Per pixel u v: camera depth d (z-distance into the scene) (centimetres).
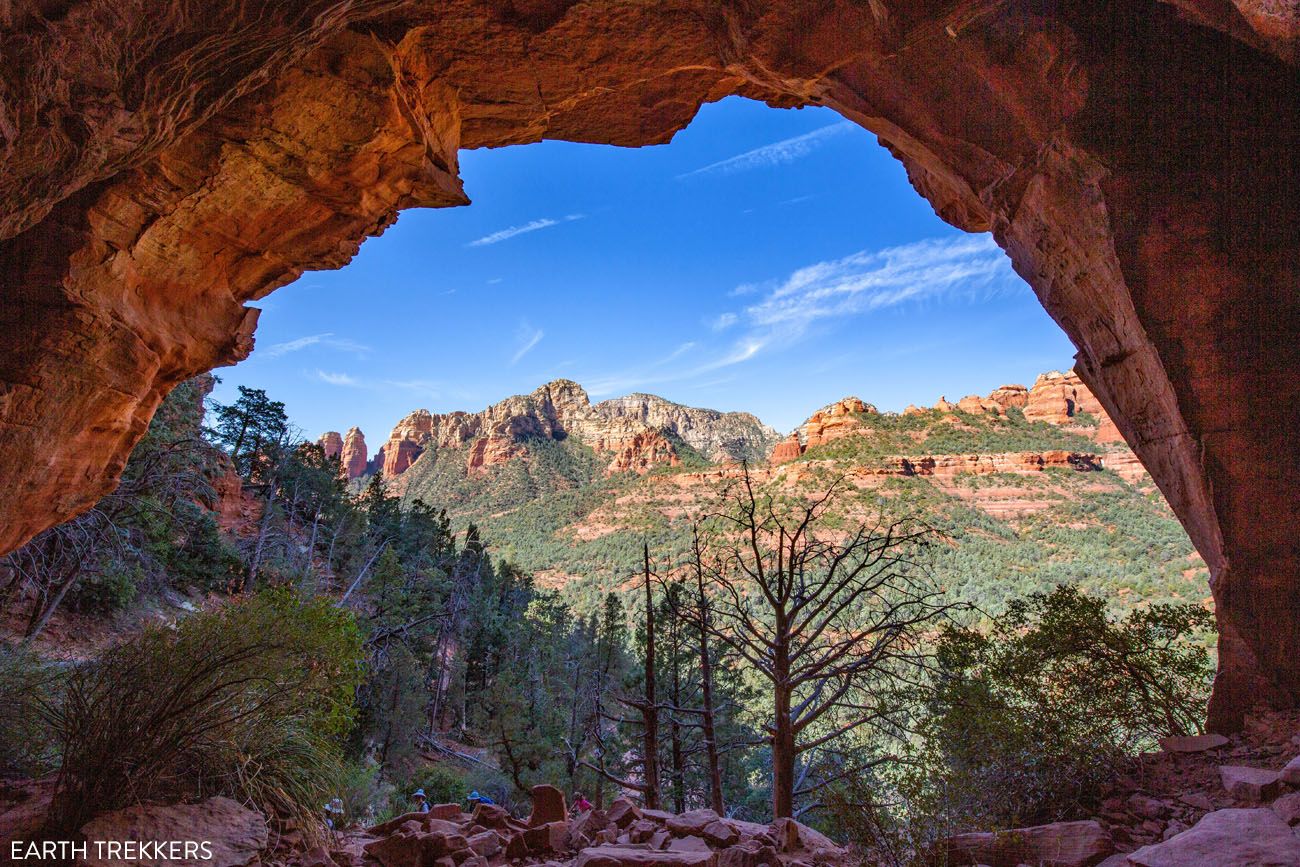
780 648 1112
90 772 464
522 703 3133
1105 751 595
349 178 780
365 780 1019
